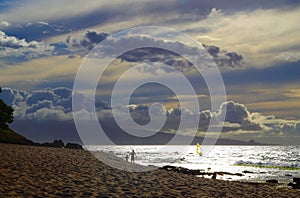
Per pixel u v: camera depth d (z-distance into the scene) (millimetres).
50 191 21203
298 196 27641
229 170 79812
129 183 26969
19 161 33531
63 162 35844
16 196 19250
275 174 69812
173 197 22516
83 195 20781
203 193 25188
